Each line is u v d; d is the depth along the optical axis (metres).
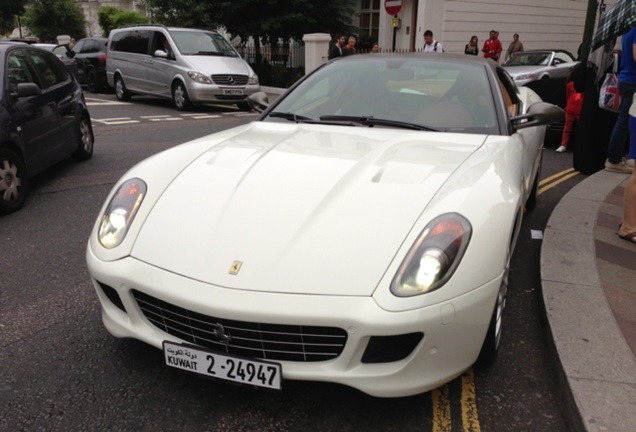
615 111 5.93
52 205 5.30
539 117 3.25
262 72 17.19
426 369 2.08
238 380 2.14
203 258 2.18
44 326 3.03
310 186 2.43
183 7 16.20
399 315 1.96
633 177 3.93
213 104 12.78
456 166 2.59
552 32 21.22
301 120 3.51
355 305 1.98
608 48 5.92
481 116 3.29
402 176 2.48
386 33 19.61
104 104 13.73
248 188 2.46
